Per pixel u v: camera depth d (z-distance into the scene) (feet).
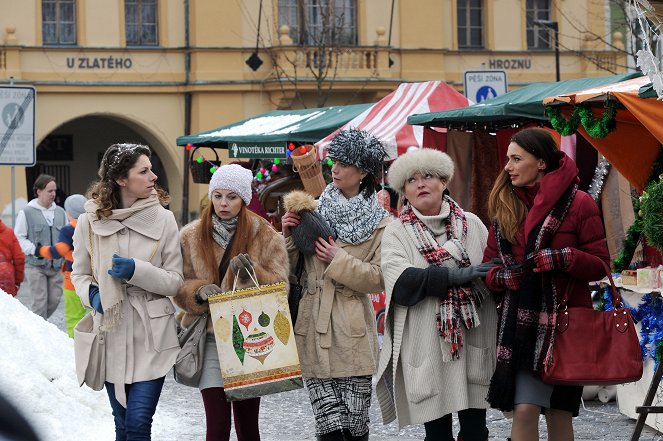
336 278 23.15
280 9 127.54
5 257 46.93
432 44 131.64
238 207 23.26
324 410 23.26
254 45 126.72
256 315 22.41
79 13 122.62
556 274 20.94
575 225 21.03
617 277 32.45
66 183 134.82
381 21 129.70
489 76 57.72
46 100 122.11
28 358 32.81
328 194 24.04
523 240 21.34
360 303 23.75
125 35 124.47
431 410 21.62
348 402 23.50
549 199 20.95
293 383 22.36
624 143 32.27
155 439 32.12
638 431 26.13
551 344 20.62
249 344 22.35
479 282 21.93
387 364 22.12
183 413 36.63
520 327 20.80
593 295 36.11
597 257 20.95
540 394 20.99
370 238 23.76
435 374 21.59
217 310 22.40
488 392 21.20
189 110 125.90
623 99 29.01
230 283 23.07
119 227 22.98
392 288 21.77
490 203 21.80
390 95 57.62
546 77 135.95
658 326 31.27
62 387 32.65
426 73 131.54
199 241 23.34
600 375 20.53
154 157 130.52
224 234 23.39
